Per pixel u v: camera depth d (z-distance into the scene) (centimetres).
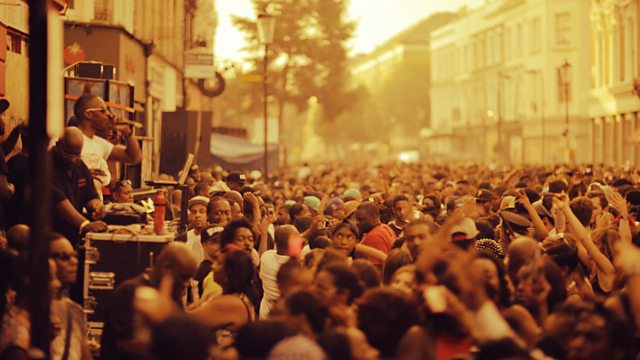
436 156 14062
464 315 758
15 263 919
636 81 6675
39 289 810
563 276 1116
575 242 1347
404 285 1036
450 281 775
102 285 1139
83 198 1281
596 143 9500
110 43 3316
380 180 4178
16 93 2161
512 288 1039
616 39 8675
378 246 1569
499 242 1588
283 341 764
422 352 799
